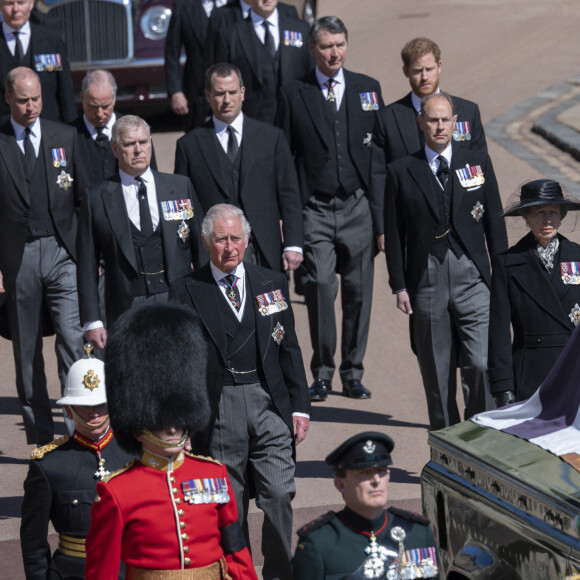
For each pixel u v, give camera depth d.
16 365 27.47
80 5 54.53
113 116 30.02
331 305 30.91
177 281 20.81
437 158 25.61
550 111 57.16
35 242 27.16
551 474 15.26
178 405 15.10
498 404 22.70
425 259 25.56
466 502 16.56
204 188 28.17
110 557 14.62
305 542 13.80
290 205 28.62
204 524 14.96
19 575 21.97
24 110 26.86
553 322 22.36
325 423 29.38
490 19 81.62
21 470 27.06
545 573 14.66
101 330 25.05
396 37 77.75
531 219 22.33
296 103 30.91
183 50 54.81
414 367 33.34
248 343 20.69
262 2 35.50
